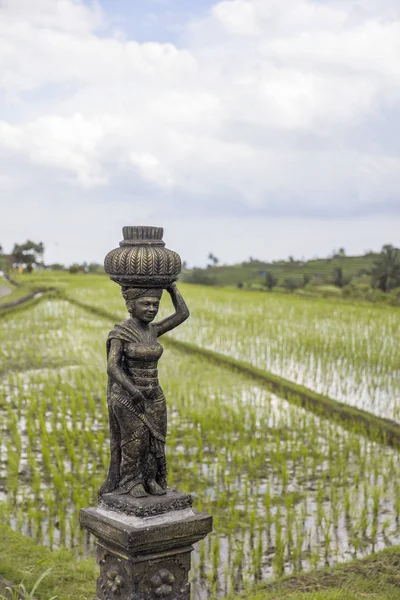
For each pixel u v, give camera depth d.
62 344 30.44
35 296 54.94
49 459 14.59
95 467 14.14
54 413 18.28
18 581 8.94
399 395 19.69
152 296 6.43
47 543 11.32
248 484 13.84
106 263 6.58
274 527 11.97
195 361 25.42
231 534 11.61
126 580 6.26
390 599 8.65
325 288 56.47
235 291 54.12
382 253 47.91
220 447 15.86
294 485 13.80
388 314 34.28
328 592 8.85
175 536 6.23
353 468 14.62
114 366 6.38
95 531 6.40
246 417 18.14
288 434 16.83
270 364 23.95
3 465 14.72
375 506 12.45
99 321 38.88
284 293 51.94
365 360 23.47
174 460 15.05
